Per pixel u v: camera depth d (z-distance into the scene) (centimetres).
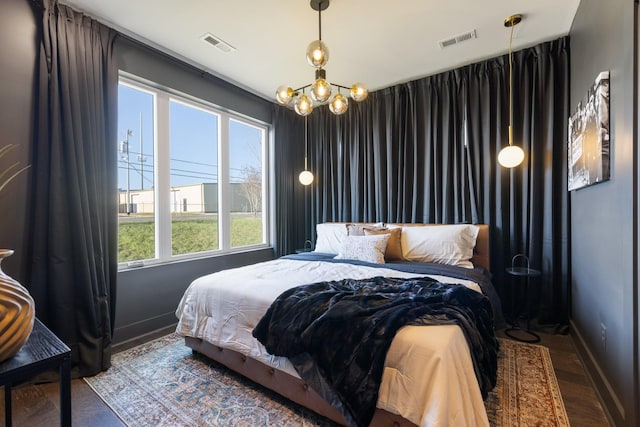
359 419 126
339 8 218
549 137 265
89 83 219
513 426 147
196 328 209
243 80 341
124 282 256
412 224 329
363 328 137
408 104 343
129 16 227
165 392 181
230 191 364
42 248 196
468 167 303
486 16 229
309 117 431
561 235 264
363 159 379
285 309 163
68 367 101
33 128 198
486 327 163
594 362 182
